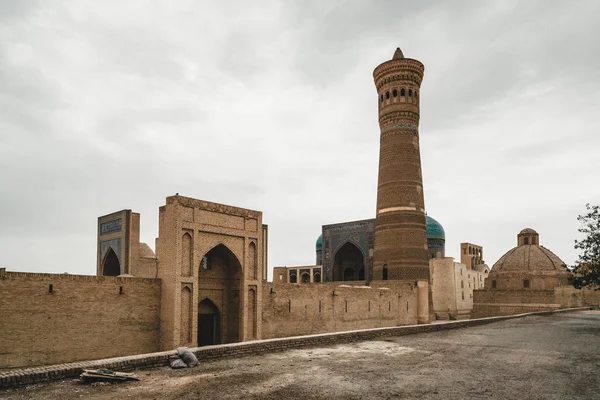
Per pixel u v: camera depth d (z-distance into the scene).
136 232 24.89
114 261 26.97
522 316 28.02
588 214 22.47
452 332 18.09
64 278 14.94
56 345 14.56
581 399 7.27
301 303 23.12
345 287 26.09
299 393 7.55
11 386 7.63
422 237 34.53
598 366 10.20
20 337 13.80
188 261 18.02
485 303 43.72
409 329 16.98
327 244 42.22
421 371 9.46
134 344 16.66
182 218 17.80
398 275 33.75
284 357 11.07
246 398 7.21
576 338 15.84
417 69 35.91
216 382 8.29
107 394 7.41
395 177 34.97
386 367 9.89
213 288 20.11
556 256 44.47
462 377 8.88
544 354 11.99
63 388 7.70
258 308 20.67
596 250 22.02
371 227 39.28
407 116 35.50
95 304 15.67
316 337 13.16
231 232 19.81
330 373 9.16
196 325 17.88
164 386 7.96
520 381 8.55
